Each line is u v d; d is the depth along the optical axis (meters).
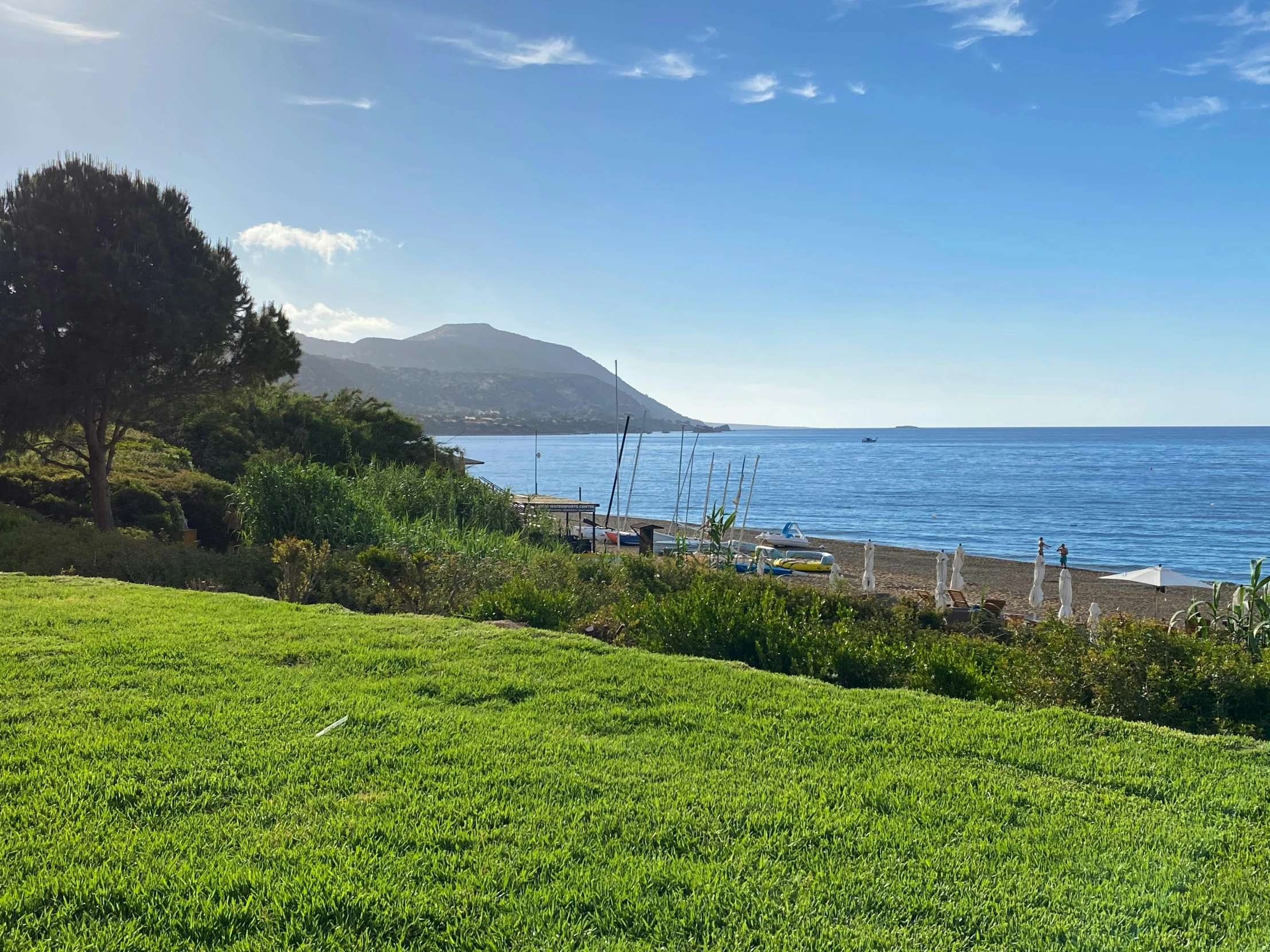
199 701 5.86
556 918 3.34
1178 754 5.45
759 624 8.73
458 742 5.25
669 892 3.55
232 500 18.08
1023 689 7.77
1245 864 3.94
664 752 5.21
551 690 6.46
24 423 18.08
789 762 5.12
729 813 4.34
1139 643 7.58
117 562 12.91
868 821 4.30
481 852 3.85
